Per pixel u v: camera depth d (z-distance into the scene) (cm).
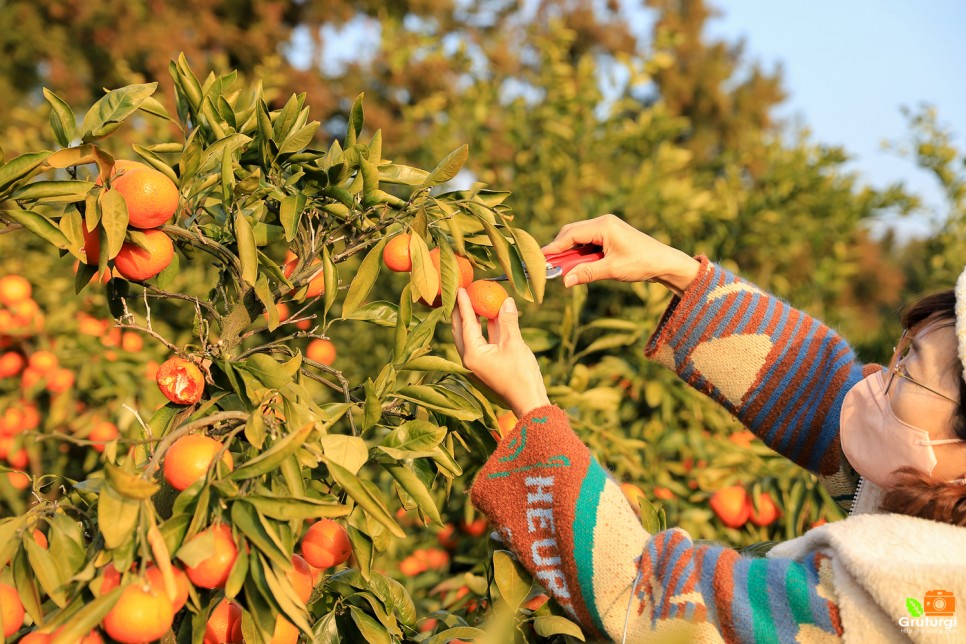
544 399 126
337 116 1027
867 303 995
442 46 589
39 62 948
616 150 499
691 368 158
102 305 318
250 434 111
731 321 154
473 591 211
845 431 124
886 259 1059
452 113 490
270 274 132
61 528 107
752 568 109
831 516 219
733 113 1903
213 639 118
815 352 153
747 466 251
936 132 513
